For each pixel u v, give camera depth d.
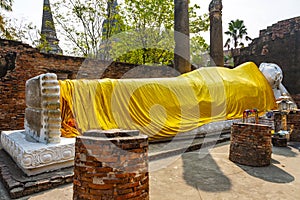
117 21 14.47
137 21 13.80
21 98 7.66
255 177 4.39
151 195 3.55
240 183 4.08
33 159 3.95
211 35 11.72
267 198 3.52
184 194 3.61
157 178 4.27
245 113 7.38
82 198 2.49
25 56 7.76
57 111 4.48
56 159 4.21
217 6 11.60
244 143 5.18
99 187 2.42
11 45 7.52
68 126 5.43
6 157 5.02
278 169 4.88
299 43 13.55
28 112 5.48
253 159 5.04
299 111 8.00
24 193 3.53
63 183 3.93
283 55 14.11
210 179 4.25
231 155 5.42
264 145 5.05
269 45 14.72
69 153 4.36
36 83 4.82
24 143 4.42
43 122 4.50
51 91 4.46
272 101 9.90
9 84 7.46
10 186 3.54
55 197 3.46
